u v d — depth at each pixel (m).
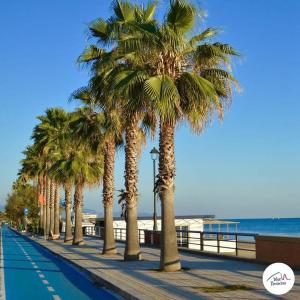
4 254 32.94
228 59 18.19
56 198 56.78
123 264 21.80
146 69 18.48
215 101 17.83
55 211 56.66
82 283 17.47
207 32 18.19
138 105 17.80
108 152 28.59
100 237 51.09
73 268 22.78
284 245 17.92
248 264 19.83
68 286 16.69
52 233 56.75
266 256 19.20
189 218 51.12
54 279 18.78
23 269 22.86
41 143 56.47
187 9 17.23
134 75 17.72
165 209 18.31
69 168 40.22
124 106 18.31
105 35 21.98
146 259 23.89
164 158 18.38
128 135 23.64
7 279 18.97
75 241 40.34
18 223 125.81
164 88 16.88
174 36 16.98
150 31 17.17
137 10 20.17
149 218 52.09
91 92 23.34
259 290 12.80
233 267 18.72
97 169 41.03
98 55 23.45
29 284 17.42
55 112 53.81
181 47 17.52
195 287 13.75
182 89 17.97
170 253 18.14
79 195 40.88
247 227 156.12
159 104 16.81
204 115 18.22
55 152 46.94
